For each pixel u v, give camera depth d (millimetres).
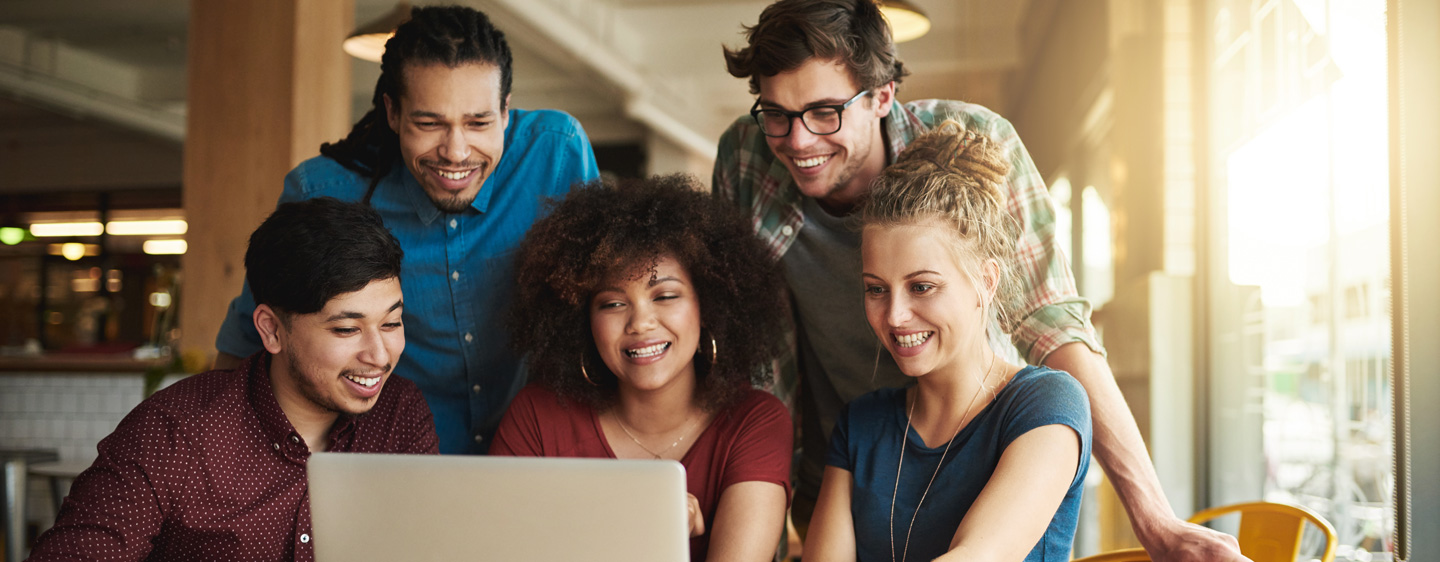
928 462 1394
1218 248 3438
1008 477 1258
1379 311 2328
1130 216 3959
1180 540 1361
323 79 4254
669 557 1038
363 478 1101
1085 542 3961
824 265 1755
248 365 1458
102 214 10500
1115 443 1485
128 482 1299
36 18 7473
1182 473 3424
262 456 1408
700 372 1590
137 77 8984
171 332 5418
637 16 7648
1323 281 2660
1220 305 3408
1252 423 3223
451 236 1810
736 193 1874
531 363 1621
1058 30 6035
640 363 1493
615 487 1033
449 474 1072
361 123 1847
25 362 4613
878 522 1412
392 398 1573
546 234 1568
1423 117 1551
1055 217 1700
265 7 4145
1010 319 1559
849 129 1584
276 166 4102
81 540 1259
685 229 1504
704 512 1532
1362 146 2332
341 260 1342
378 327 1401
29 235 10711
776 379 1845
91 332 10047
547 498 1050
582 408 1611
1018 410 1327
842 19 1539
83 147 10539
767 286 1628
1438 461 1533
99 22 7566
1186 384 3451
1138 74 3939
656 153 10258
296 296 1346
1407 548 1555
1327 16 2504
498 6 5984
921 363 1360
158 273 5582
